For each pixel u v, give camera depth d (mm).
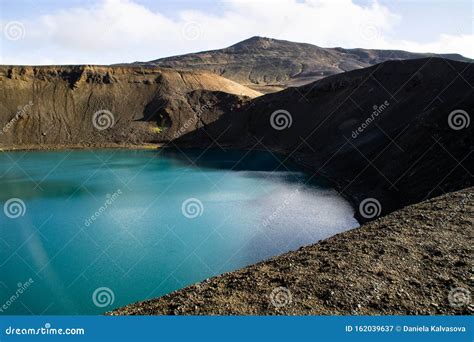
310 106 64875
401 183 28141
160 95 83250
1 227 25281
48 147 67750
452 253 8125
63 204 31078
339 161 42938
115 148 69000
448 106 31234
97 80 83625
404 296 6676
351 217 27047
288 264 8547
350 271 7648
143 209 29562
